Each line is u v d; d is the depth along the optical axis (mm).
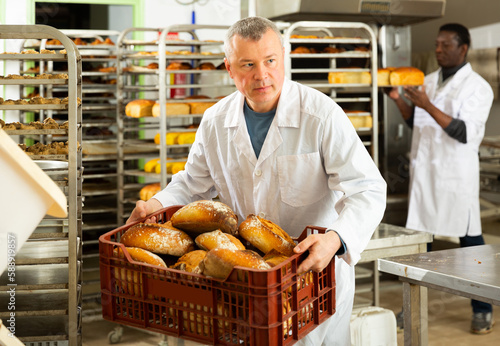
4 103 2125
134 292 1334
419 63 4590
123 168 4434
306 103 1710
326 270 1402
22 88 4262
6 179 875
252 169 1779
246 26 1501
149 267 1284
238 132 1764
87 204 4289
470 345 3143
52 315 2123
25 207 908
